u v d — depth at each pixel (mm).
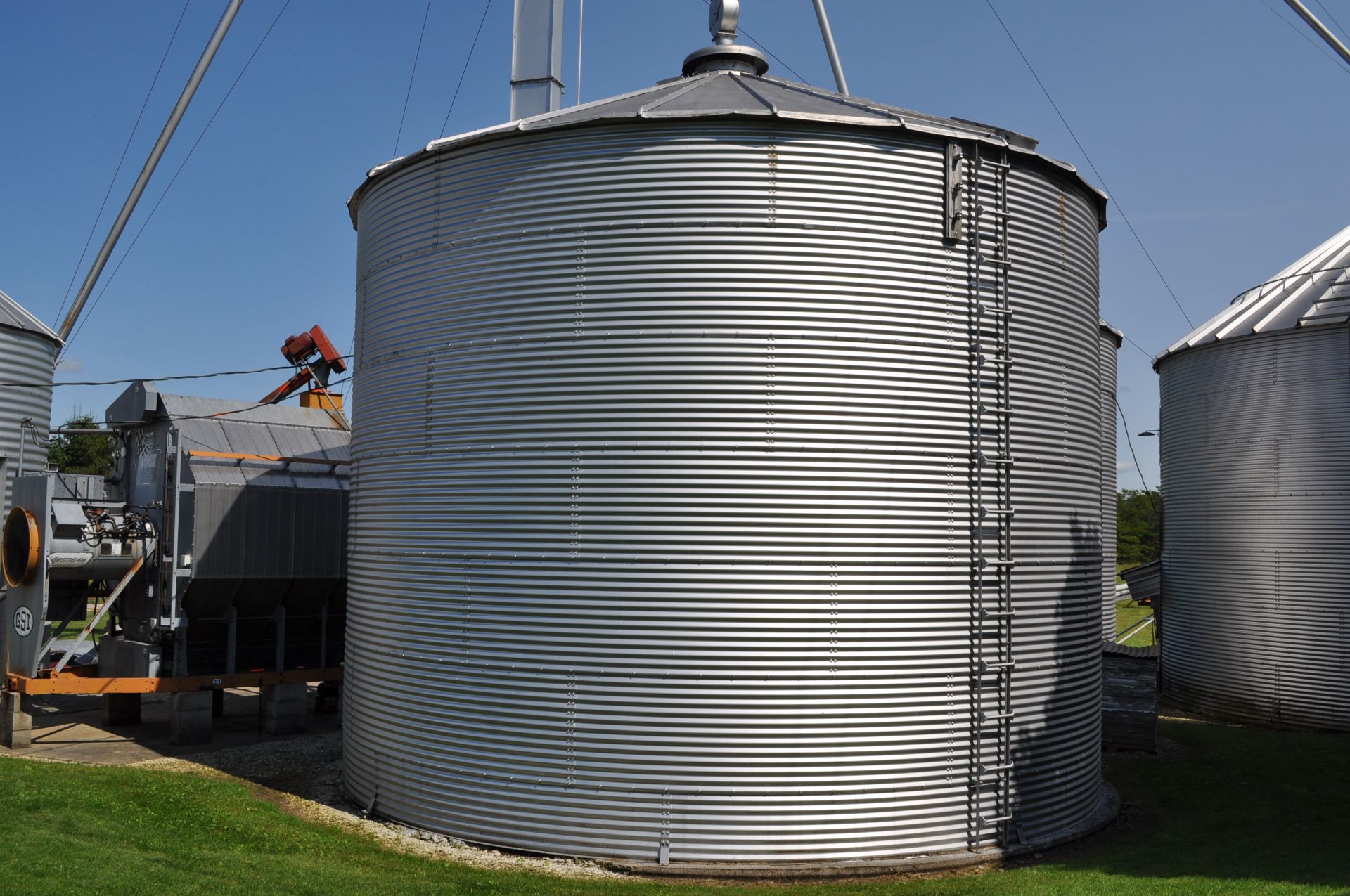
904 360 14453
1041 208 16203
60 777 17688
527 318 14844
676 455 14008
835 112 14953
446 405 15555
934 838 14203
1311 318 26375
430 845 14805
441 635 15289
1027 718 15250
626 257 14367
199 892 12016
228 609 23859
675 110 14477
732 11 18516
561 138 14797
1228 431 28234
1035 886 12961
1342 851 15234
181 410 24594
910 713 14141
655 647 13859
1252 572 27359
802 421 14008
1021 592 15258
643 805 13797
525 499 14617
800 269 14180
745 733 13680
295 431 26281
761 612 13766
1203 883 13062
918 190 14734
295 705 24188
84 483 26734
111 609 24938
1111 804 17641
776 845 13625
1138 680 23172
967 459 14758
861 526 14070
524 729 14391
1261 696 26875
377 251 17656
